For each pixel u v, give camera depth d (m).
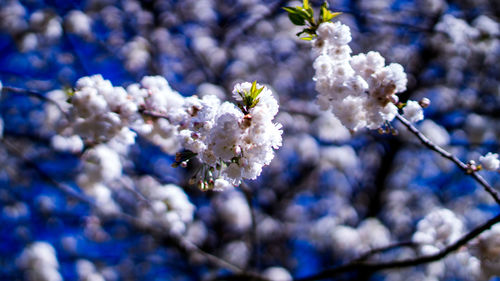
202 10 8.27
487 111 7.51
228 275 5.14
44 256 5.75
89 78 2.56
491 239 3.19
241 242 6.85
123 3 8.06
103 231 6.53
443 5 7.67
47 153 5.84
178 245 5.66
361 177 7.62
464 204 7.21
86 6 7.82
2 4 7.00
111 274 6.89
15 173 6.06
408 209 7.28
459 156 7.35
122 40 7.66
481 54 7.21
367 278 6.29
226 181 2.11
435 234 3.94
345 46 2.27
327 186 7.52
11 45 6.95
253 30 8.13
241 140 1.86
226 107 1.91
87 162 4.38
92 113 2.47
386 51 7.83
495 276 3.33
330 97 2.24
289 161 7.56
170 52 7.72
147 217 5.45
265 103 1.89
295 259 7.11
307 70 8.12
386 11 7.94
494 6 7.77
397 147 7.34
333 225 6.80
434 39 7.44
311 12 2.34
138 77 7.10
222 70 7.72
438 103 7.74
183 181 6.41
